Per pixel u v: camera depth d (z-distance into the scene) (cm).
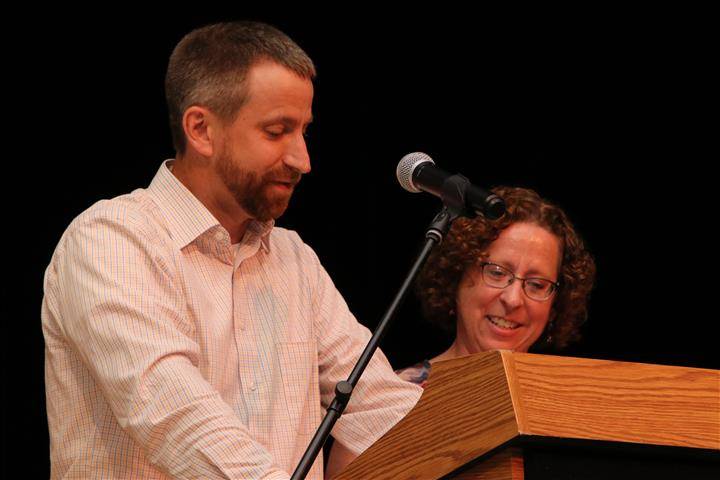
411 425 583
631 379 560
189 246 799
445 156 1655
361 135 1631
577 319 1209
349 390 639
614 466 558
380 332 661
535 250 1141
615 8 1686
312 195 1614
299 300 849
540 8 1683
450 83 1659
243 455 651
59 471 763
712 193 1697
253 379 802
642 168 1700
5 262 1434
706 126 1692
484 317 1148
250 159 772
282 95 771
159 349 696
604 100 1694
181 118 796
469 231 1155
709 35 1684
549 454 543
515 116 1680
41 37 1465
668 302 1706
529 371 539
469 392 552
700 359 1698
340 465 948
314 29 1619
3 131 1447
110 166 1470
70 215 1455
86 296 726
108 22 1479
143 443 681
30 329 1435
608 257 1709
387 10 1642
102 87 1475
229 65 777
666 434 556
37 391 1431
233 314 809
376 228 1617
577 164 1697
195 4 1507
